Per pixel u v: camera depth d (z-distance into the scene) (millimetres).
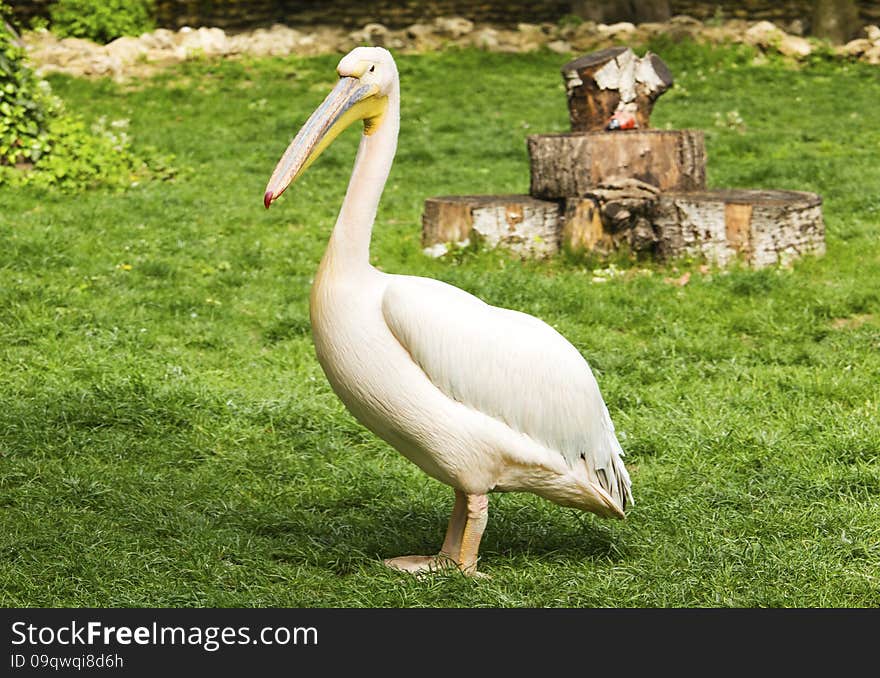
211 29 25938
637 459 7500
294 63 25109
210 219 14273
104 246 12625
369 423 5535
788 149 18844
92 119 20328
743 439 7648
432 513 6602
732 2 28922
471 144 19422
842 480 6961
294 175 5254
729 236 11766
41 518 6191
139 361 9086
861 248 12578
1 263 11539
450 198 12898
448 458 5383
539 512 6594
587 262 12203
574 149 12305
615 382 8820
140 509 6379
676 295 11125
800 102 22516
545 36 26938
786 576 5703
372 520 6492
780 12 28781
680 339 9914
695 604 5453
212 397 8250
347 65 5398
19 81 15484
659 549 6043
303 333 10148
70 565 5625
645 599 5453
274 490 6914
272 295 11195
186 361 9242
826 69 25219
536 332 5449
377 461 7477
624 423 8070
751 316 10469
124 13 26391
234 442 7621
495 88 23719
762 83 24016
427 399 5293
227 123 20844
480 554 6043
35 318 9945
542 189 12617
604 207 12016
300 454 7508
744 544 6094
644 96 13156
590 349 9742
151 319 10266
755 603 5438
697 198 11914
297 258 12688
